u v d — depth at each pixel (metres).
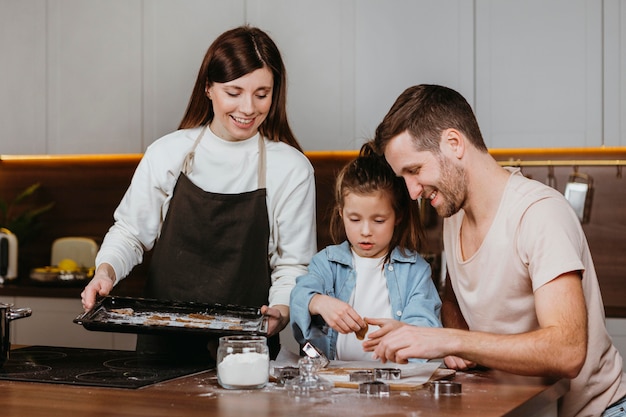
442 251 3.74
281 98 2.25
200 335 1.83
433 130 1.73
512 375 1.73
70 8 3.94
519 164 3.73
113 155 3.92
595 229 3.71
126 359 1.98
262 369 1.60
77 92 3.93
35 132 4.00
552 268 1.61
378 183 1.97
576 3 3.35
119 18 3.86
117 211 2.35
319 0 3.60
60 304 3.79
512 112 3.42
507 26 3.42
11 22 4.02
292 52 3.64
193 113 2.29
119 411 1.41
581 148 3.36
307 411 1.39
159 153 2.28
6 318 1.83
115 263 2.20
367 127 3.57
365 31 3.56
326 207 3.93
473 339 1.57
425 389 1.58
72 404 1.46
